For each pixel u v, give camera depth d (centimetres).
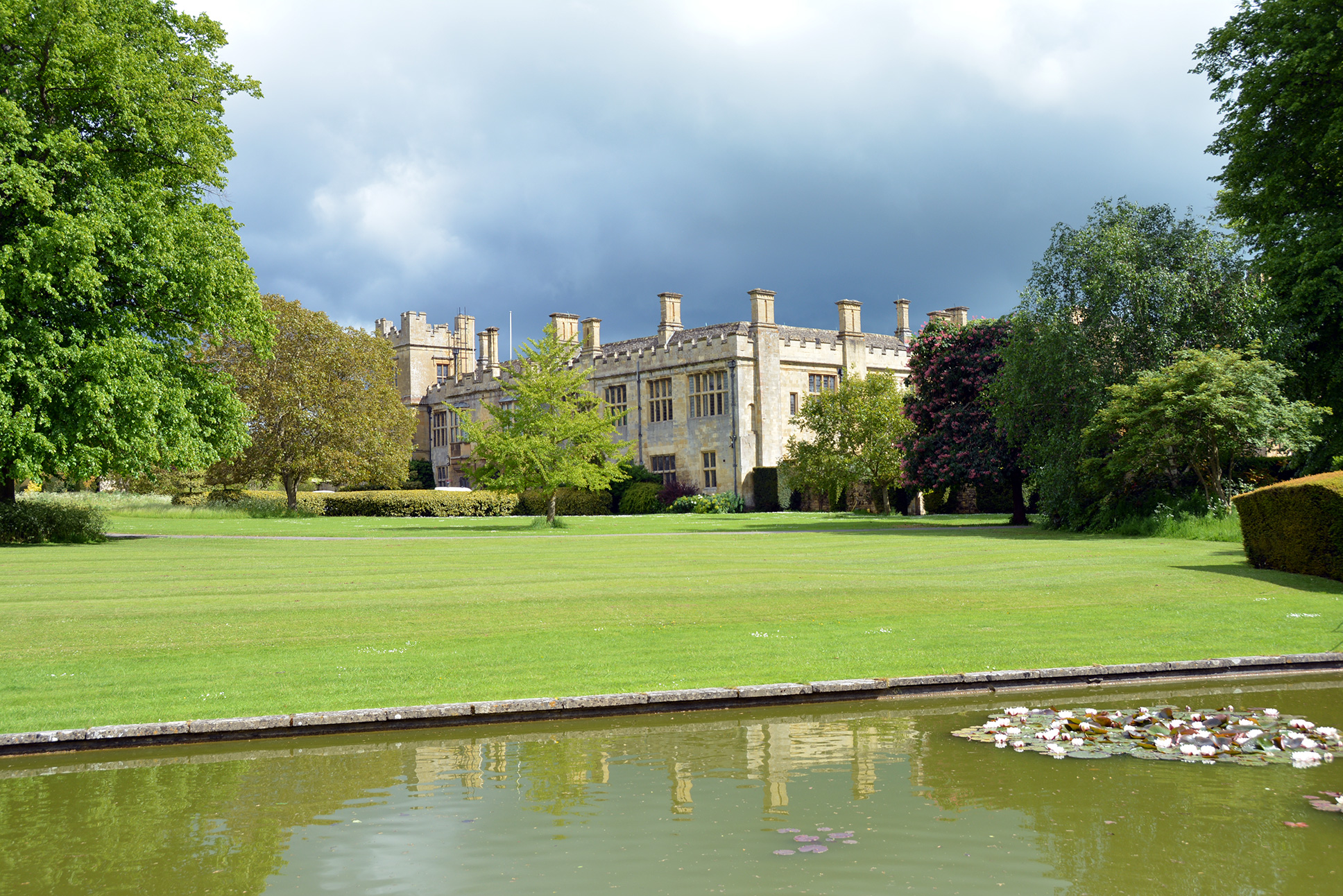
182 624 1170
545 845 477
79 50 2244
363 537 2823
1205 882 418
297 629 1141
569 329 5616
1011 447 3262
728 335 4800
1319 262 2180
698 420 4950
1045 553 2012
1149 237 2772
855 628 1145
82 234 2092
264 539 2725
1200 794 546
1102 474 2644
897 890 412
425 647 1034
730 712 782
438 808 543
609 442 3662
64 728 712
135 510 3759
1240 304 2591
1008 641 1055
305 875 445
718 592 1424
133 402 2264
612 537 2795
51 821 530
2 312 2094
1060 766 611
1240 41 2428
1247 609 1261
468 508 4766
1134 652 990
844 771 605
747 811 526
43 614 1241
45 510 2503
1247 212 2502
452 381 6506
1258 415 2253
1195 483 2648
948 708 793
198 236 2433
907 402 3678
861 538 2638
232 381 2766
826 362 5156
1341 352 2425
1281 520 1595
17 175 2066
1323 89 2267
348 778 610
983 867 438
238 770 633
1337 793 547
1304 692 840
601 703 774
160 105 2420
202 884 436
